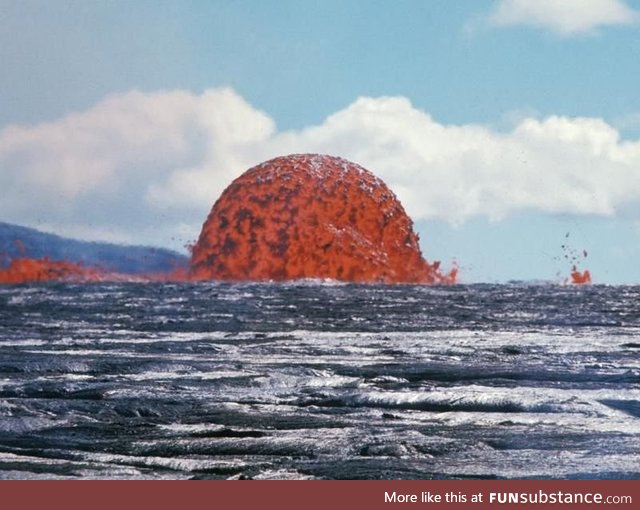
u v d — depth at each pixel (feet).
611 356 176.96
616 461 91.04
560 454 93.91
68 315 329.31
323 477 86.12
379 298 474.49
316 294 513.86
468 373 151.94
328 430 105.50
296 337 232.73
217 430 105.29
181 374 149.38
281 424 109.70
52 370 154.51
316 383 139.23
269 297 476.54
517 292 558.15
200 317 318.24
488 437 101.24
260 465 89.97
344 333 249.96
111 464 90.53
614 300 465.47
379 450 94.89
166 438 101.35
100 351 189.88
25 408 115.85
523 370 155.33
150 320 303.07
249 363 165.89
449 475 86.79
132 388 132.87
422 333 250.78
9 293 506.89
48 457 93.45
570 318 323.16
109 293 511.40
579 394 128.57
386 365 161.89
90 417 112.47
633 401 123.75
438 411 119.65
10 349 194.18
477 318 321.93
